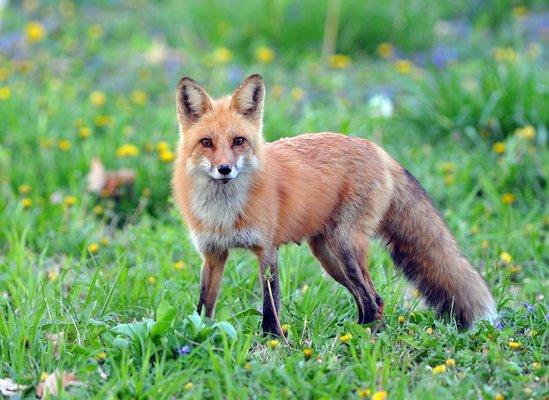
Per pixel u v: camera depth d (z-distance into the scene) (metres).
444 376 7.95
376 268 10.93
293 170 9.73
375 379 7.66
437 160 14.82
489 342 8.54
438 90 16.44
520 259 11.98
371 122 15.91
